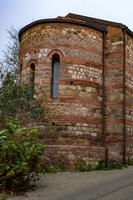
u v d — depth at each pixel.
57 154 18.27
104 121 20.70
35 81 20.03
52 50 19.98
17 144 13.42
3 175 13.00
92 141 19.77
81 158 18.44
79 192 12.52
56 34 20.06
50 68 19.84
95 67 20.61
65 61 19.73
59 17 21.36
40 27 20.44
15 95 18.06
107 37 21.56
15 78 20.31
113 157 20.38
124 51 21.20
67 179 15.52
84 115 19.58
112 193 12.06
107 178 15.52
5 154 13.23
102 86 20.91
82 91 19.75
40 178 15.62
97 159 19.09
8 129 13.81
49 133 19.05
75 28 20.19
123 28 21.38
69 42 19.97
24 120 18.44
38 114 18.38
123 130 20.58
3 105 17.78
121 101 20.81
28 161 13.41
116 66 21.14
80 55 20.05
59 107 19.33
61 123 19.20
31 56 20.61
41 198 11.91
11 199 11.85
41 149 13.81
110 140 20.58
